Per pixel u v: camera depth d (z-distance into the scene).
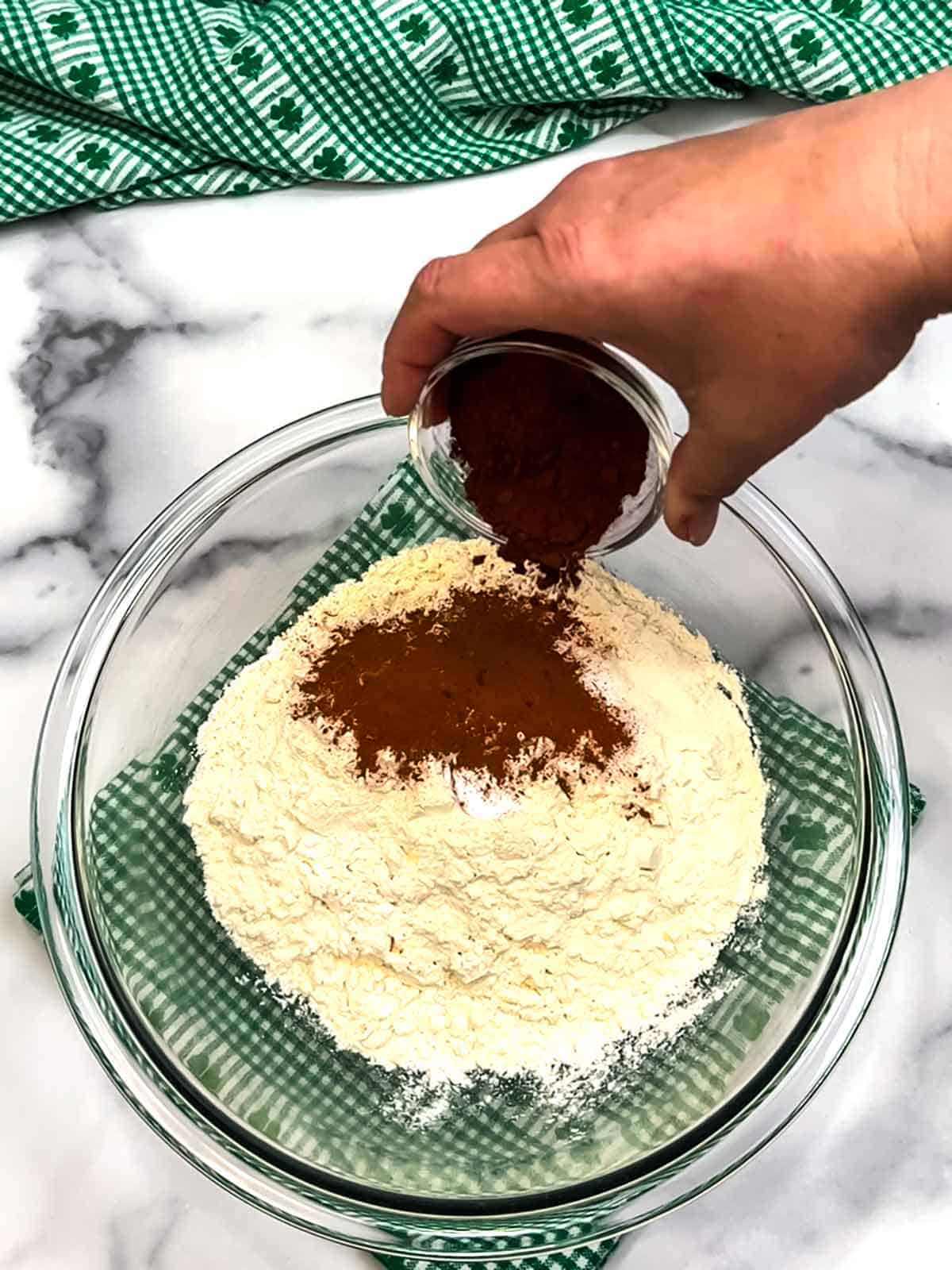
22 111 0.51
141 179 0.50
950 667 0.46
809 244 0.29
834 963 0.38
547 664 0.39
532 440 0.36
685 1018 0.39
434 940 0.38
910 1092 0.42
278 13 0.49
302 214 0.52
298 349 0.50
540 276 0.30
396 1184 0.37
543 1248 0.36
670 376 0.32
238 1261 0.40
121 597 0.42
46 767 0.40
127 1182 0.41
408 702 0.38
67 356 0.50
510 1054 0.38
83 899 0.38
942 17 0.50
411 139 0.51
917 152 0.28
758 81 0.50
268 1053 0.39
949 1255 0.40
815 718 0.42
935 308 0.30
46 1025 0.42
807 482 0.48
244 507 0.44
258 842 0.38
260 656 0.43
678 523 0.35
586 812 0.37
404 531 0.44
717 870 0.39
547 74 0.50
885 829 0.39
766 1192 0.41
